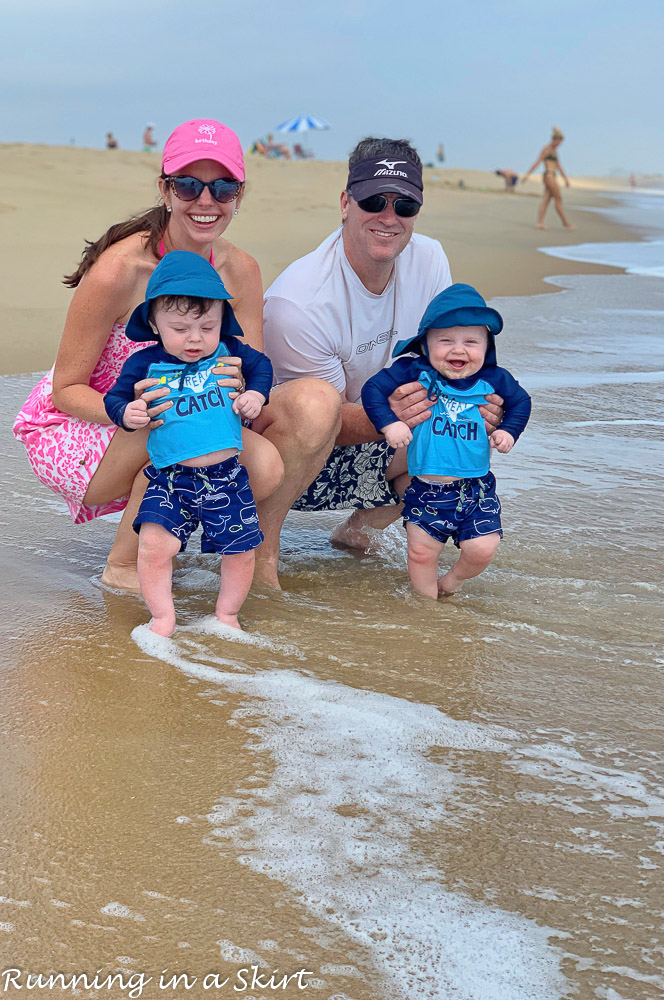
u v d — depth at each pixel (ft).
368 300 11.70
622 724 8.57
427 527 11.02
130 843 6.75
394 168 10.64
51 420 11.36
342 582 11.84
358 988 5.57
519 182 190.08
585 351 26.32
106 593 11.12
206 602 10.98
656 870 6.62
